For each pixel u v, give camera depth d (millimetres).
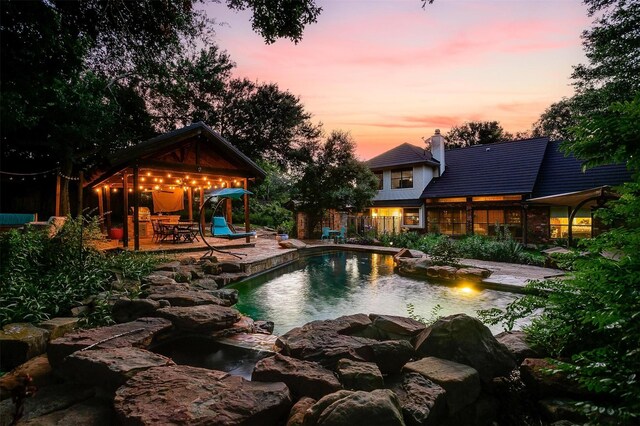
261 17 5863
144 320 3969
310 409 2199
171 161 11102
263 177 13656
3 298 3908
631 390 1761
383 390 2258
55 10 6230
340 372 2711
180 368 2766
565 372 2654
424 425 2250
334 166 19562
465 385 2688
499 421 2744
